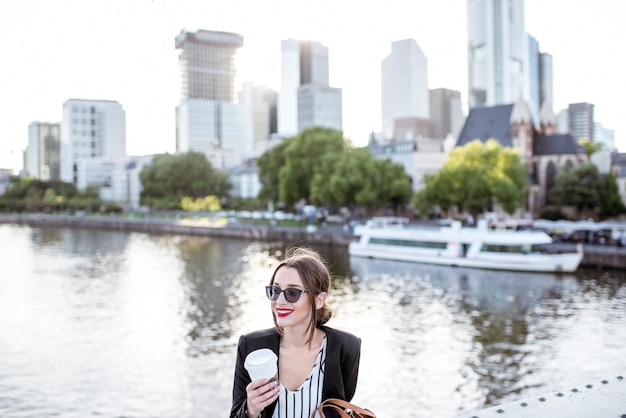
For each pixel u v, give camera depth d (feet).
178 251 260.83
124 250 269.03
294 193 313.73
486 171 253.03
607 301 129.90
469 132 442.09
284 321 13.73
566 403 16.80
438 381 79.71
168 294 148.36
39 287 161.38
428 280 164.35
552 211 297.12
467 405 71.92
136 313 124.98
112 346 98.43
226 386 78.95
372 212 349.82
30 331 109.60
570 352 91.40
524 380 79.77
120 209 527.81
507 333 103.30
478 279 164.45
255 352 12.85
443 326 108.99
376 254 215.92
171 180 484.33
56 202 602.03
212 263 213.25
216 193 495.00
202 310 127.75
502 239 183.11
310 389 13.75
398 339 99.91
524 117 412.16
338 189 275.59
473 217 263.70
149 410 71.61
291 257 14.38
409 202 373.61
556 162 399.44
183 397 75.41
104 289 157.28
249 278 174.60
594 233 223.51
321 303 14.24
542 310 121.90
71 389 78.38
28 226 493.36
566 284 153.17
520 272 174.81
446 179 254.68
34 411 71.51
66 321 117.60
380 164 284.00
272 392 12.50
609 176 304.71
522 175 274.77
